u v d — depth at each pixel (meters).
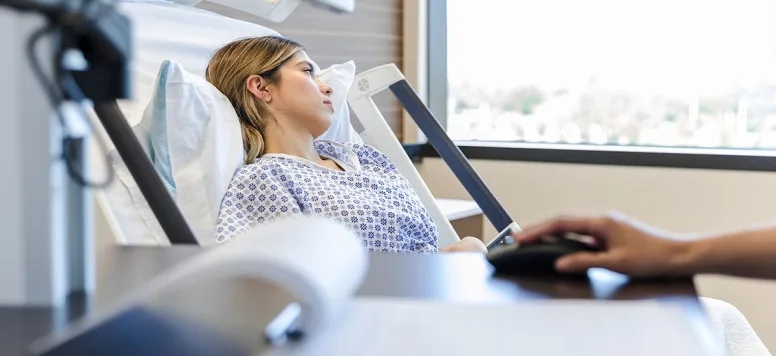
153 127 1.47
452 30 2.90
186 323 0.55
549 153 2.54
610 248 0.77
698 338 0.52
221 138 1.55
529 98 2.78
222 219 1.48
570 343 0.51
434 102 2.94
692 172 2.34
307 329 0.53
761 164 2.25
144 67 1.67
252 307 0.59
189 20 1.84
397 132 2.88
